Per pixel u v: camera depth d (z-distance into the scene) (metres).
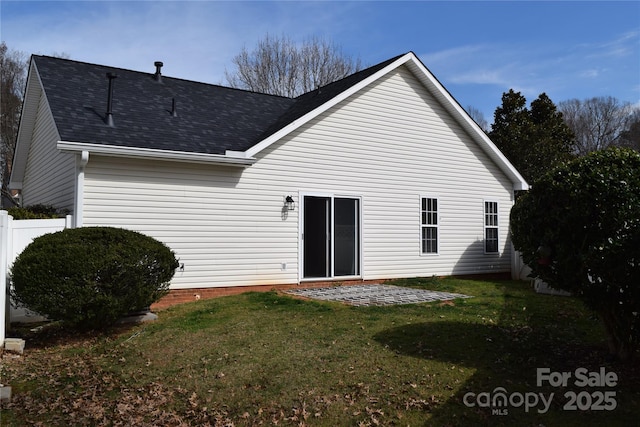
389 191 13.67
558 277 5.71
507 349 6.32
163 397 5.22
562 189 5.49
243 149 11.36
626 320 5.49
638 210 5.05
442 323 7.54
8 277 7.84
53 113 10.05
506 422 4.45
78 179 9.46
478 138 15.43
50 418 4.76
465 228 15.27
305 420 4.56
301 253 12.09
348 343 6.65
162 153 9.98
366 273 13.17
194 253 10.64
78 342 7.34
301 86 34.28
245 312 8.88
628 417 4.45
